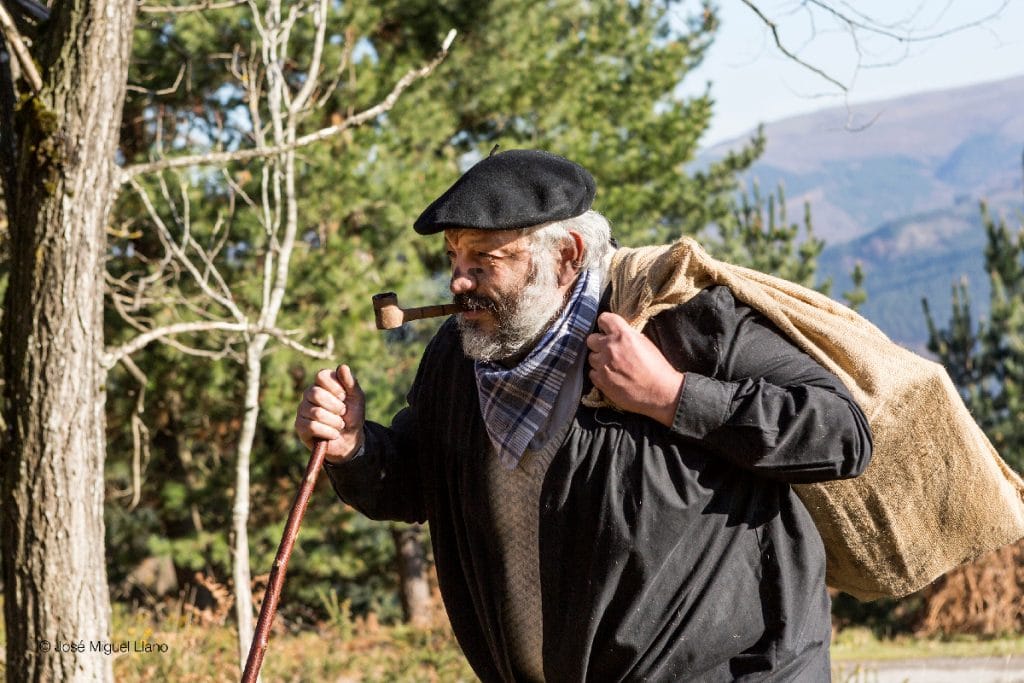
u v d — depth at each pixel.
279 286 6.43
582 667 2.52
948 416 2.61
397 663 9.92
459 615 2.86
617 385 2.42
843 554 2.81
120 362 10.48
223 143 9.84
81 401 3.88
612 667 2.51
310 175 10.09
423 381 2.89
